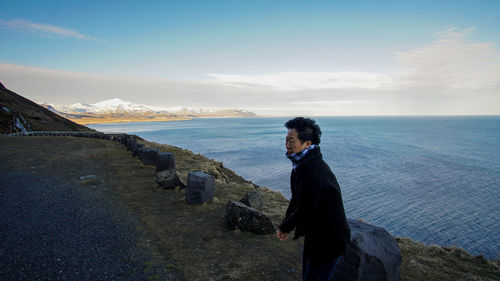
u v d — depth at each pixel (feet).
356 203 95.66
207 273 11.44
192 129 634.84
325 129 597.11
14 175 29.40
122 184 27.30
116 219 17.58
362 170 150.51
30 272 10.91
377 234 9.31
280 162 167.63
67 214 18.15
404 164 171.73
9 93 228.84
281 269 12.07
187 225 16.97
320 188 5.95
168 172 26.63
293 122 6.48
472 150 256.73
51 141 68.13
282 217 20.89
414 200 99.55
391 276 8.79
